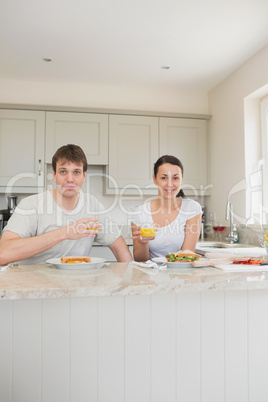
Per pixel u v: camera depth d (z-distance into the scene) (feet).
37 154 11.82
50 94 12.55
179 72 11.68
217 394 4.97
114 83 12.64
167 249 7.28
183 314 4.91
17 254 5.28
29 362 4.53
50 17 8.40
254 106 11.12
